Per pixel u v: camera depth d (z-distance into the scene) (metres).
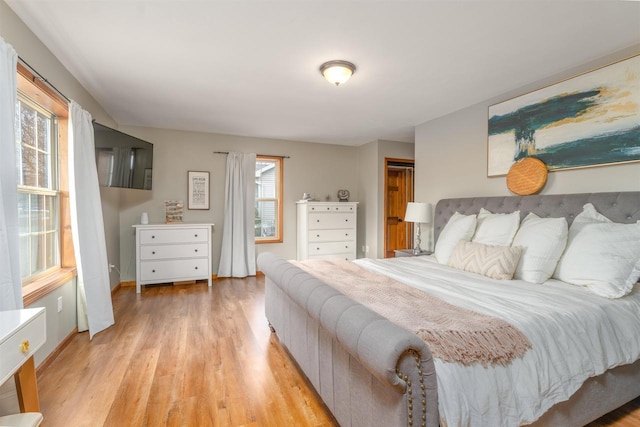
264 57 2.43
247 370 2.17
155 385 1.98
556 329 1.44
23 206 2.22
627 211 2.11
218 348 2.50
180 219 4.69
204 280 4.74
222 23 1.98
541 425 1.35
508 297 1.79
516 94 3.00
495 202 3.03
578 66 2.53
